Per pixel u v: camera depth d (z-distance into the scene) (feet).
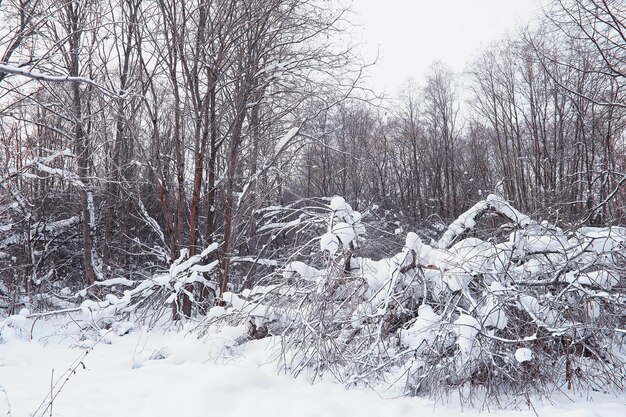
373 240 24.41
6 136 37.88
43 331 30.99
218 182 39.52
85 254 45.29
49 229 56.08
